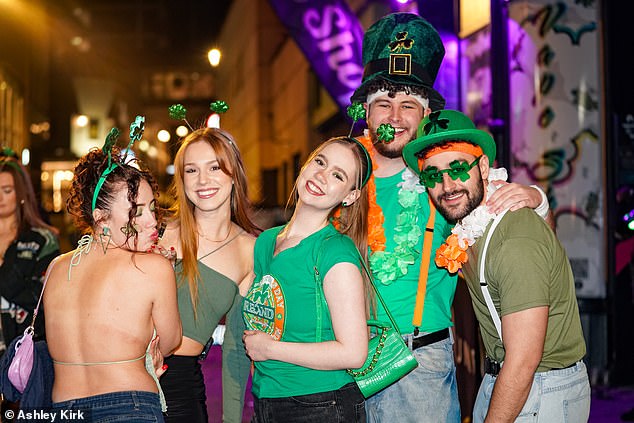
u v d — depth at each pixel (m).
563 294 3.07
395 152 3.79
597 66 7.01
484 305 3.18
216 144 3.69
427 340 3.62
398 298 3.62
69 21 27.52
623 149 7.01
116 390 2.84
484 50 7.31
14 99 18.27
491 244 3.04
